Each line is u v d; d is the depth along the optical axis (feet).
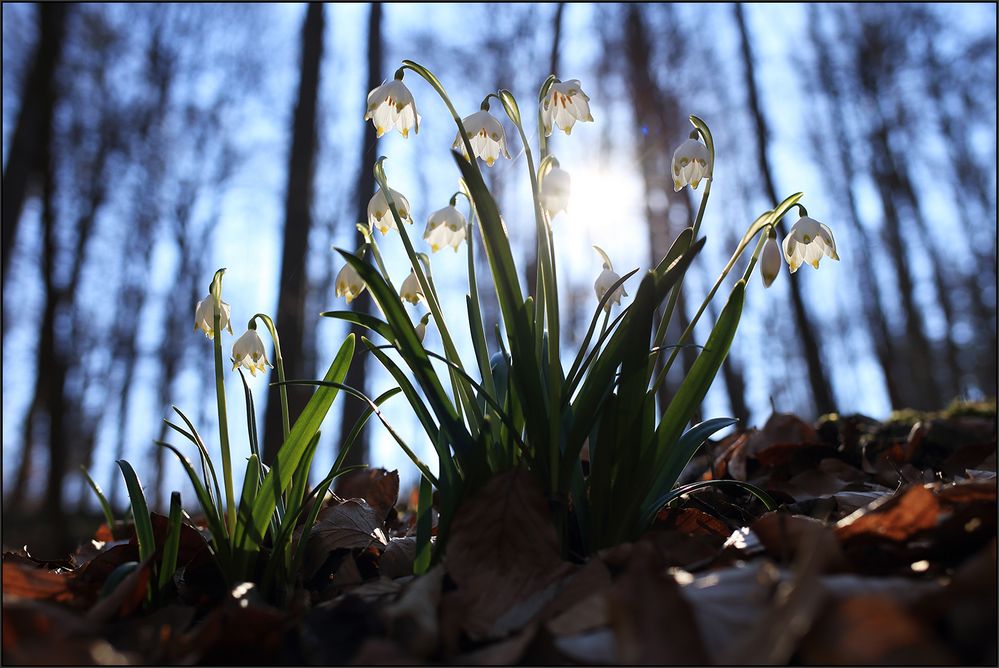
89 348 10.42
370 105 1.14
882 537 0.86
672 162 1.13
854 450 1.99
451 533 0.89
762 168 5.43
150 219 9.96
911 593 0.69
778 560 0.87
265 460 2.92
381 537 1.19
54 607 0.81
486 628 0.79
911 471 1.64
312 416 1.11
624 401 1.02
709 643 0.65
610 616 0.71
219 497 1.06
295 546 1.17
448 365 1.01
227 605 0.78
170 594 1.04
